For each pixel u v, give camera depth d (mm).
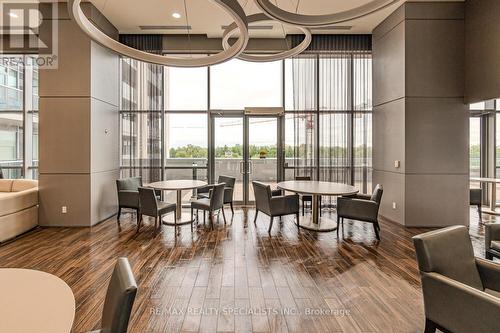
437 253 1912
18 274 1453
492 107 6551
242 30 2881
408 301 2641
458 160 5004
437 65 4957
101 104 5391
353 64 6266
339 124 6328
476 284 1985
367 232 4762
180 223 5191
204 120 6641
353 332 2203
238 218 5660
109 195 5719
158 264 3443
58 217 5020
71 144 4996
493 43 4398
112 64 5836
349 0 4660
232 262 3516
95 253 3787
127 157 6277
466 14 4895
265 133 6738
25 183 5387
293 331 2219
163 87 6340
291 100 6508
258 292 2803
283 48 6191
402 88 5023
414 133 4977
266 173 6781
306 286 2924
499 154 6648
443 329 1802
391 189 5414
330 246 4086
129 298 1150
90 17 4906
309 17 2875
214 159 6738
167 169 6602
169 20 5477
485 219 5594
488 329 1556
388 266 3408
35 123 6227
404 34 4941
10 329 995
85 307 2520
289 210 4812
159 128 6312
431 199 5012
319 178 6391
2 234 4168
